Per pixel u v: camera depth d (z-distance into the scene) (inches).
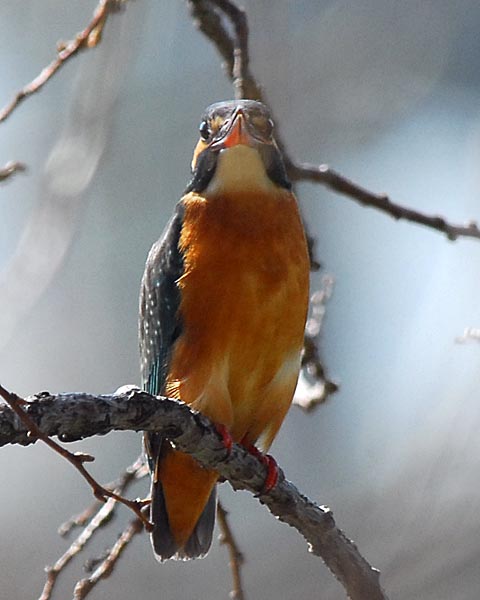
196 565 555.5
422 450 491.2
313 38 625.6
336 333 642.2
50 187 417.7
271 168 358.9
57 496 634.2
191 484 341.1
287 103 499.8
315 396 389.4
